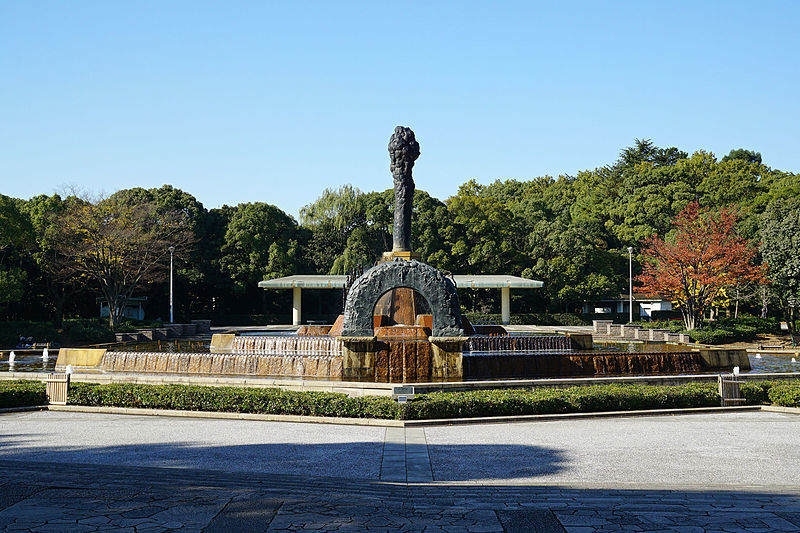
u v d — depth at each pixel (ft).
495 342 96.73
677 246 160.35
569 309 243.19
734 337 148.56
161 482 33.50
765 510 28.63
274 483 34.09
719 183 254.47
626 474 37.52
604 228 269.64
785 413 61.26
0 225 157.38
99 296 192.24
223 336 102.68
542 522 26.76
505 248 226.17
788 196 217.36
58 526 25.76
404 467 39.09
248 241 220.84
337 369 75.10
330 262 232.53
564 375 78.07
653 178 269.64
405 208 93.40
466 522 26.73
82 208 156.46
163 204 218.18
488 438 48.34
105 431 50.55
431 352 75.05
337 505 29.14
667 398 61.72
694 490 33.35
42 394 63.00
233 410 58.59
